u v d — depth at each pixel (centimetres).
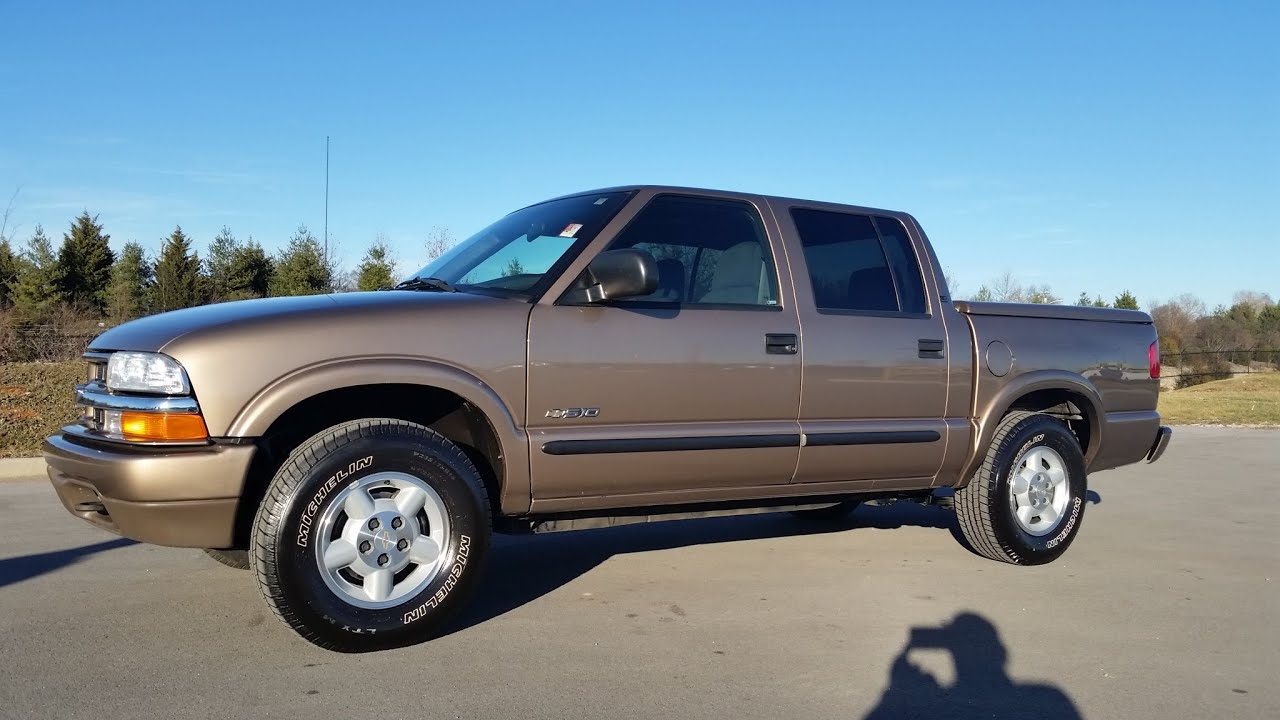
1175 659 404
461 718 324
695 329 451
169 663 372
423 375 386
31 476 893
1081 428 612
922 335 522
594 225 448
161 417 357
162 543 361
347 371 373
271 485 365
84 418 403
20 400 1260
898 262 538
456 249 510
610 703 340
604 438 425
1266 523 731
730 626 433
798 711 337
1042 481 564
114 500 358
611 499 441
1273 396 2356
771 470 474
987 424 542
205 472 356
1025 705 350
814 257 506
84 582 492
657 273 407
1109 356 600
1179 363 3359
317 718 321
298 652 386
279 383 366
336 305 391
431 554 392
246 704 332
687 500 462
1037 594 501
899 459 513
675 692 352
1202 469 1080
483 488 402
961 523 564
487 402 400
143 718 319
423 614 387
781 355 473
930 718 335
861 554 586
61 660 375
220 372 361
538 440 412
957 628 439
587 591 489
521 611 451
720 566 548
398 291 431
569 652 393
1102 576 545
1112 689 368
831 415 490
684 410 447
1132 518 750
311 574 363
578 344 421
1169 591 514
